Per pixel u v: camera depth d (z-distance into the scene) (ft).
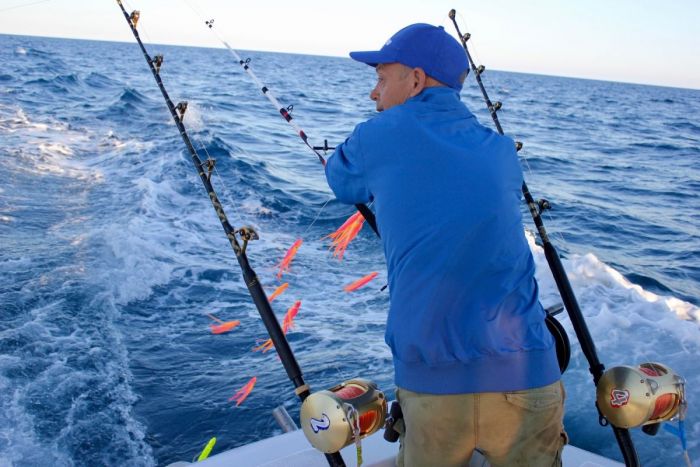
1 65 97.91
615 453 9.96
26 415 12.86
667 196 41.45
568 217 33.47
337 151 5.35
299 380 5.64
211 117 58.80
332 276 21.29
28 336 15.87
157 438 12.75
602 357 13.14
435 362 4.79
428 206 4.76
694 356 13.00
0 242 21.88
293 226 27.22
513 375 4.82
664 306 16.66
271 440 7.16
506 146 5.05
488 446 4.96
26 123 47.60
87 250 21.68
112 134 45.19
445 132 4.96
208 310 18.45
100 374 14.67
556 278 6.25
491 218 4.72
